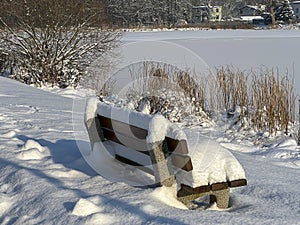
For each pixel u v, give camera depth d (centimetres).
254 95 968
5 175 484
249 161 602
